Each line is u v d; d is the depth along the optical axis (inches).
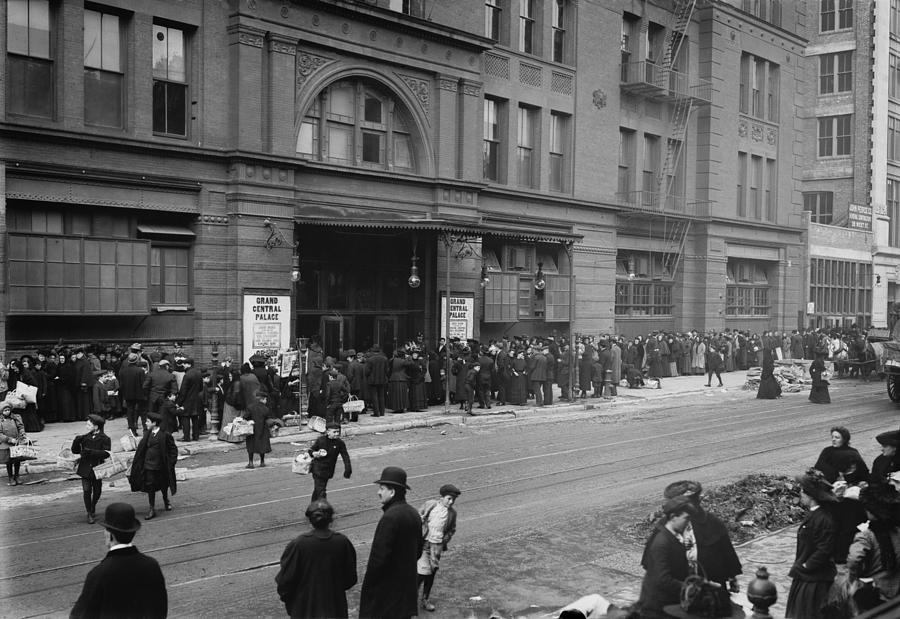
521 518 496.4
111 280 840.3
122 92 864.3
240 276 922.7
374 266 1102.4
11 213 793.6
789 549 437.1
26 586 370.6
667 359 1461.6
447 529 362.3
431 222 948.0
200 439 749.3
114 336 862.5
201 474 618.5
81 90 822.5
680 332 1628.9
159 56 888.9
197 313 912.9
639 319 1571.1
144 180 861.8
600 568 407.8
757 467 649.6
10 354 792.3
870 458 689.0
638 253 1576.0
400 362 930.1
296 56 973.2
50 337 818.8
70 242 813.2
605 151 1445.6
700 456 700.0
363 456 693.9
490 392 1069.8
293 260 954.1
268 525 475.5
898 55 2314.2
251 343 930.7
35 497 543.2
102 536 450.6
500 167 1280.8
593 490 569.9
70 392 788.6
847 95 2222.0
